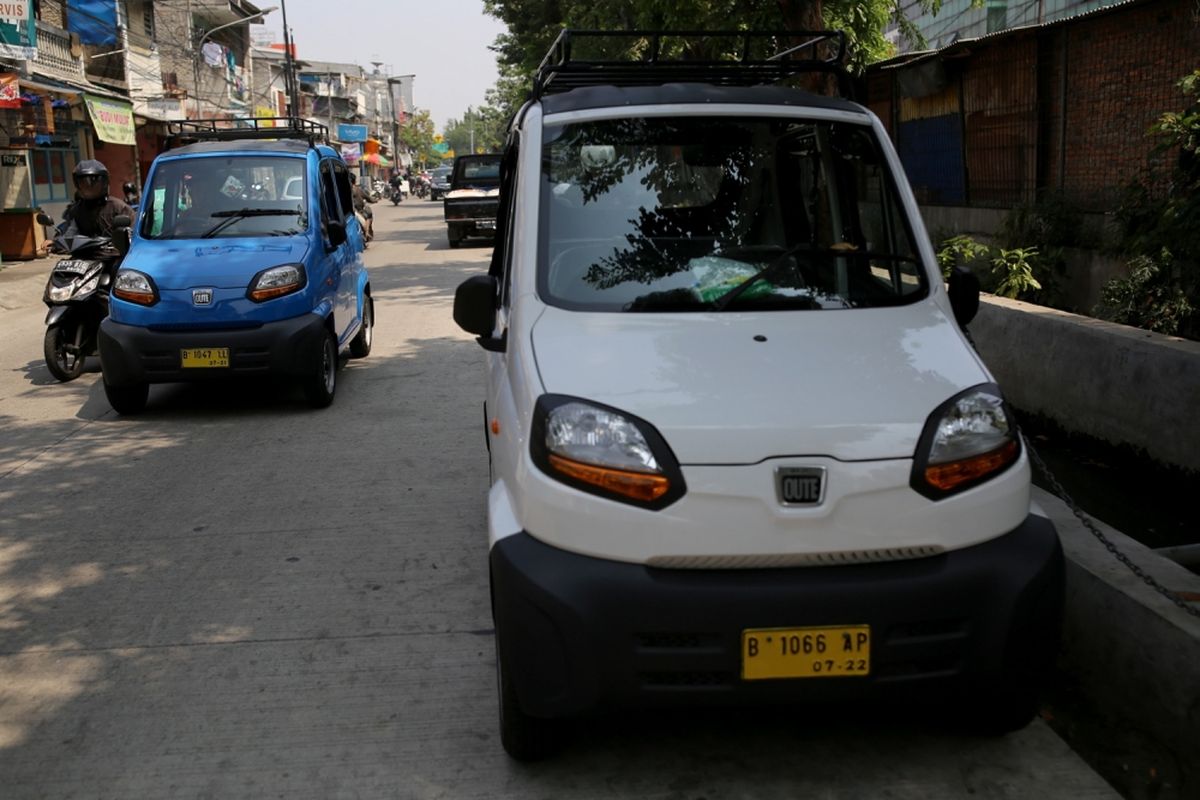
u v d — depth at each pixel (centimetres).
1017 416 758
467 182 2588
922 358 323
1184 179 717
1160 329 730
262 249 816
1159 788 317
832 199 396
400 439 730
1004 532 296
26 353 1141
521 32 3008
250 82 4875
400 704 374
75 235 988
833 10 1288
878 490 286
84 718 370
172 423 799
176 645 425
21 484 650
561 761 332
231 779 330
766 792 314
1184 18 958
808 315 349
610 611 280
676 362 314
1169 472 612
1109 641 365
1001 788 312
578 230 376
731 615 278
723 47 1400
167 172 888
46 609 464
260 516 578
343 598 466
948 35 2941
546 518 291
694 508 283
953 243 1106
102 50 2878
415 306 1410
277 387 919
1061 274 1079
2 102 1758
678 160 392
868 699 288
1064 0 2380
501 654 308
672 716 355
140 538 549
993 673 290
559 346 328
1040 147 1190
